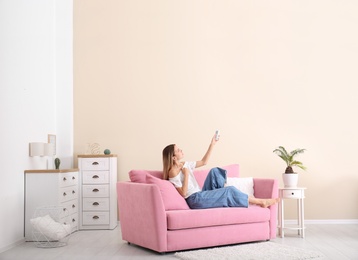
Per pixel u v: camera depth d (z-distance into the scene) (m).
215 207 4.77
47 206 5.20
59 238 4.85
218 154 6.29
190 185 5.05
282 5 6.41
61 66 6.39
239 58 6.39
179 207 4.63
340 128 6.30
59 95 6.37
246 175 6.27
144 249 4.59
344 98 6.32
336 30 6.37
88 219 5.96
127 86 6.42
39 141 5.69
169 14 6.46
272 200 4.98
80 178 5.98
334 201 6.24
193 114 6.36
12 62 4.94
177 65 6.41
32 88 5.49
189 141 6.33
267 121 6.31
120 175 6.34
